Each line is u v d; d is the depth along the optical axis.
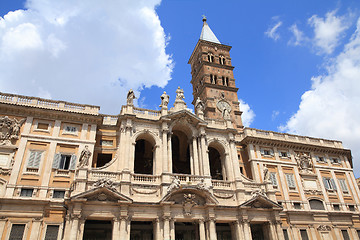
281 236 36.47
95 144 38.22
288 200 42.94
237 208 36.38
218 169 46.12
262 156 45.47
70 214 30.14
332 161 50.62
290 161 46.97
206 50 64.88
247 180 40.56
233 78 62.88
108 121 40.62
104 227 34.31
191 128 40.75
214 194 36.62
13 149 33.00
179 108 41.66
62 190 32.78
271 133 48.53
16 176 31.72
